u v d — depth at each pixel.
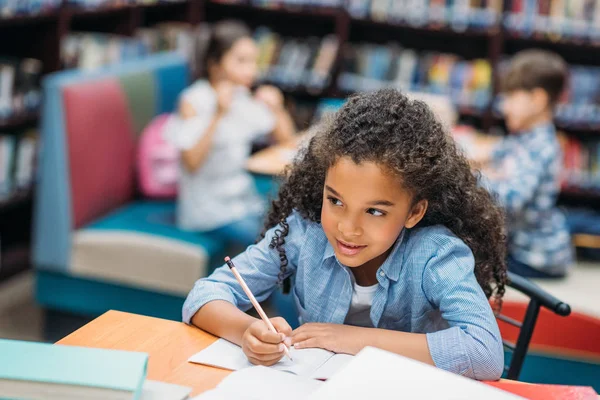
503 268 1.41
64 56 3.60
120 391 0.94
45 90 2.83
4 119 3.37
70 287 2.97
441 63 4.17
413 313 1.33
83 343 1.20
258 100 3.39
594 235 3.55
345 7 4.25
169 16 4.60
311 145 1.33
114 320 1.29
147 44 4.20
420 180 1.19
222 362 1.16
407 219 1.23
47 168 2.87
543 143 2.92
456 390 0.97
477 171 1.46
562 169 4.06
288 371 1.13
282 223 1.37
